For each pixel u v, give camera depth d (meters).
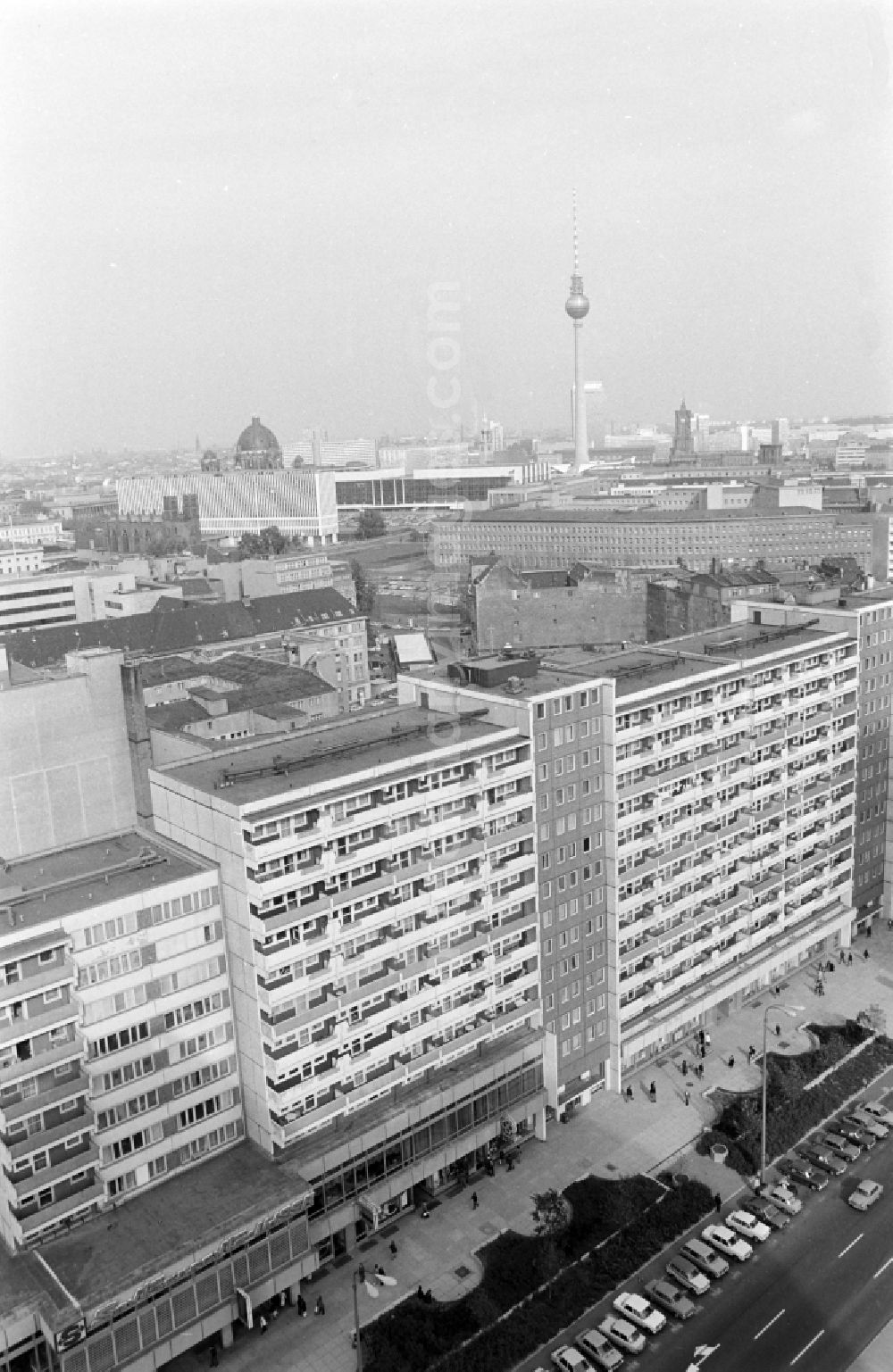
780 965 112.25
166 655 170.50
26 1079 66.81
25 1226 66.81
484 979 85.25
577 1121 92.44
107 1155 70.69
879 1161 86.88
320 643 175.75
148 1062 72.31
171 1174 73.94
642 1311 71.19
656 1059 100.31
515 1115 87.31
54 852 79.62
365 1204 76.69
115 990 70.31
